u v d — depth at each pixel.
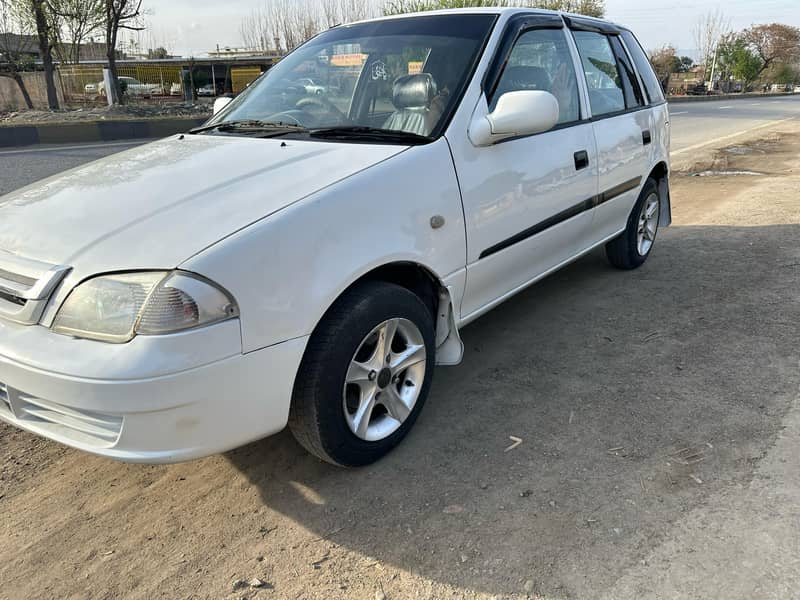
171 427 1.92
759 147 11.91
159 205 2.22
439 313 2.79
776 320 3.72
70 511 2.35
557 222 3.43
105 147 12.48
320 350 2.19
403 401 2.60
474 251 2.81
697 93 50.19
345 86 3.19
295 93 3.31
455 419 2.84
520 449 2.59
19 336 1.99
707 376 3.11
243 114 3.33
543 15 3.53
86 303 1.92
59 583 2.01
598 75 4.00
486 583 1.93
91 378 1.83
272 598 1.93
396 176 2.42
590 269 4.89
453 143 2.69
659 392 2.98
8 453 2.72
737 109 25.19
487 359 3.42
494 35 3.08
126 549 2.15
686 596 1.83
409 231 2.44
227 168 2.50
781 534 2.04
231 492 2.43
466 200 2.71
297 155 2.57
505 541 2.09
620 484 2.34
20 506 2.38
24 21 18.23
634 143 4.21
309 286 2.10
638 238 4.71
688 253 5.15
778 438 2.56
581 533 2.11
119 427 1.90
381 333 2.41
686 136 14.28
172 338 1.85
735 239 5.45
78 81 21.45
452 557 2.04
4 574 2.06
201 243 1.96
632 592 1.86
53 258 2.03
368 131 2.79
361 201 2.28
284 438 2.77
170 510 2.34
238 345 1.95
